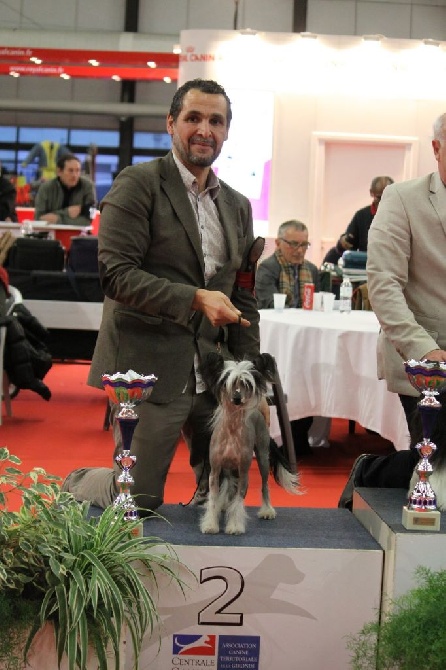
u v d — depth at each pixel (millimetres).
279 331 5559
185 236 2998
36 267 8164
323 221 11273
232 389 2598
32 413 7445
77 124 20000
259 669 2621
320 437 6391
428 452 2703
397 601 2500
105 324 3068
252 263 3186
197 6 18094
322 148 11078
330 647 2629
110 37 16953
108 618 2283
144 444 2916
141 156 19953
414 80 11039
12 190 10938
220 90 2990
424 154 11148
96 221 11391
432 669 2250
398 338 3230
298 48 10953
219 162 11109
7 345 6758
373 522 2807
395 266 3354
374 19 17781
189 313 2824
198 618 2594
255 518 2938
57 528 2365
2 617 2264
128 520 2572
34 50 15789
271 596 2605
